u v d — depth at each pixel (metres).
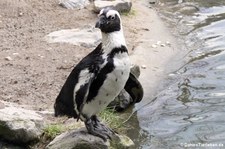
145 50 14.89
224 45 15.38
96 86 9.01
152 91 12.92
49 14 16.53
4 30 15.18
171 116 11.75
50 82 12.29
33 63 13.21
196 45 15.52
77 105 9.09
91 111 9.40
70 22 16.03
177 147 10.49
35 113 10.50
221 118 11.50
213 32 16.41
